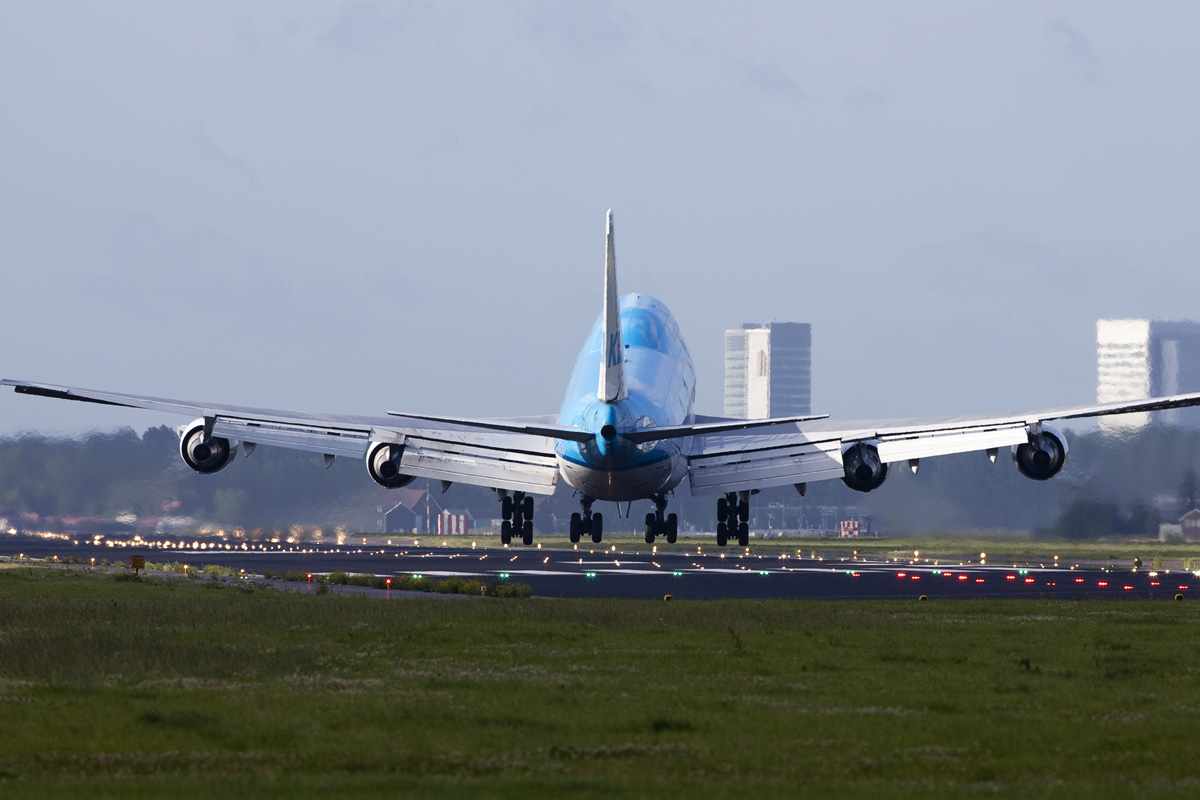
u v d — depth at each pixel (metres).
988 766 70.50
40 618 130.62
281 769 69.31
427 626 126.56
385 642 115.88
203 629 123.31
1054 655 110.25
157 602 147.50
